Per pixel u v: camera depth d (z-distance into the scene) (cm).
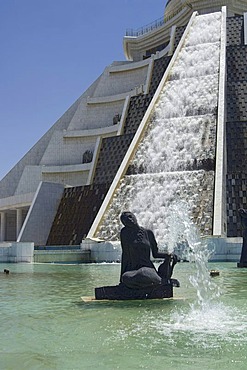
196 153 2989
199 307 807
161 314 745
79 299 919
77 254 2372
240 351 527
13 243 2286
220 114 3209
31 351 530
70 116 5347
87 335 604
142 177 2959
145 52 6116
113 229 2642
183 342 569
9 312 771
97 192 3288
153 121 3384
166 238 2548
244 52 4162
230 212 2859
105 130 4766
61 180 4647
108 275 1502
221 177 2723
